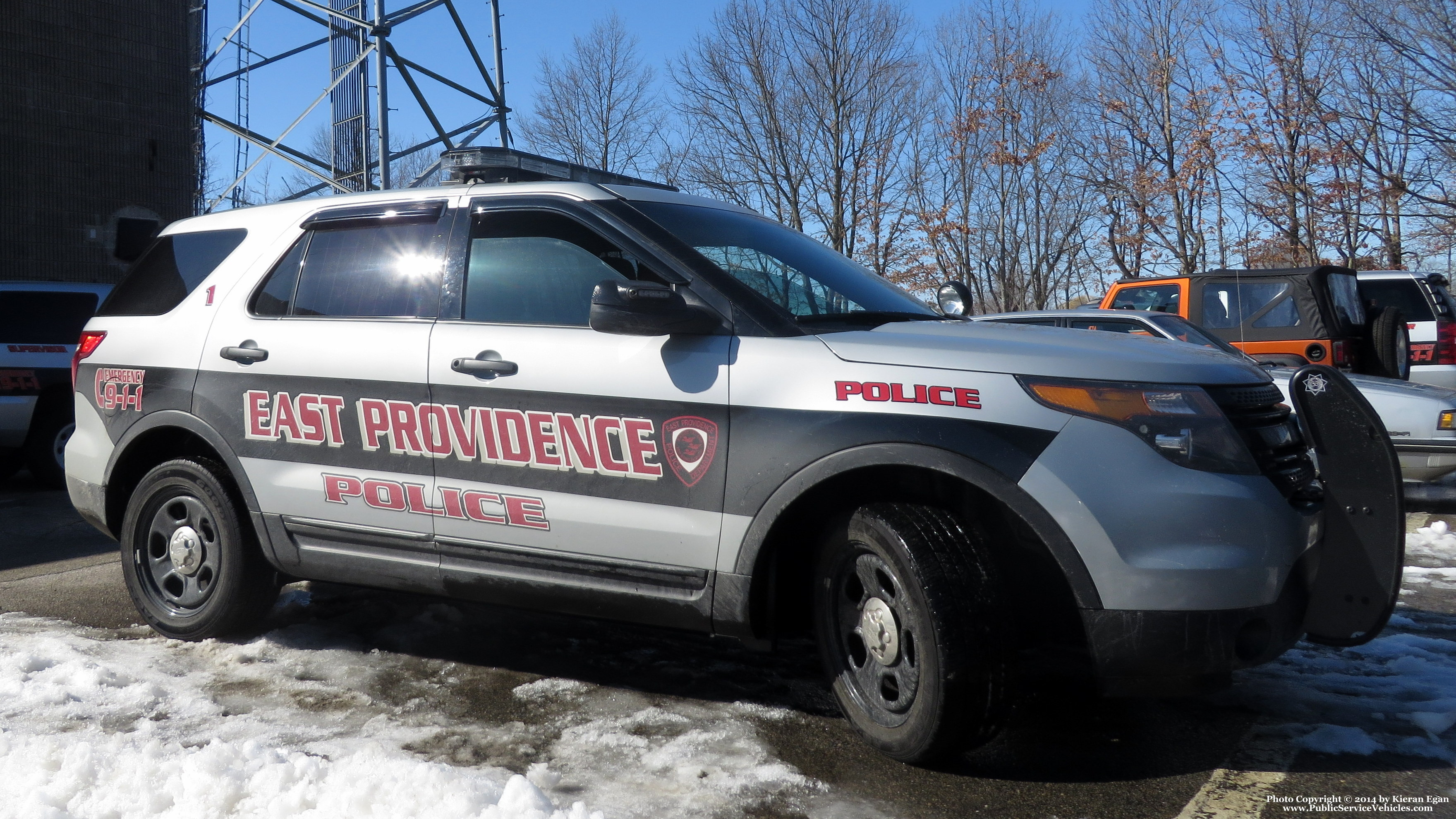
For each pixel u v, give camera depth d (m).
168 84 15.70
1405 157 15.99
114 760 2.77
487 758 2.96
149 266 4.61
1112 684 2.79
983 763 2.97
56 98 14.55
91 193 14.90
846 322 3.37
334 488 3.83
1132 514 2.73
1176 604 2.71
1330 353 8.80
